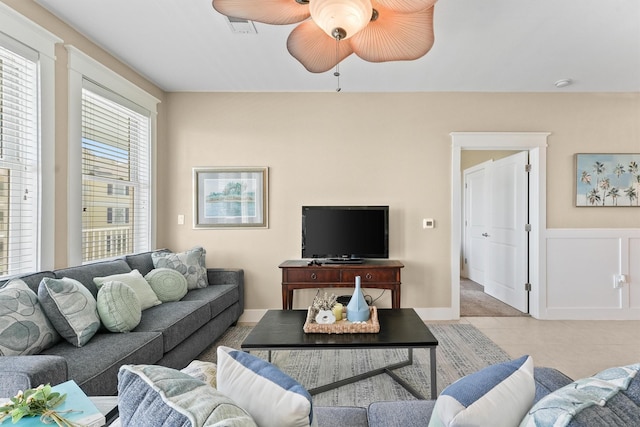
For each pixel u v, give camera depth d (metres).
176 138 3.76
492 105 3.72
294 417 0.72
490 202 4.74
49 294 1.78
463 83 3.50
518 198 4.05
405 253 3.71
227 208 3.74
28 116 2.18
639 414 0.64
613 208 3.71
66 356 1.68
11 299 1.65
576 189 3.70
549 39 2.62
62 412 0.92
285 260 3.72
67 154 2.43
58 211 2.36
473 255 5.73
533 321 3.65
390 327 2.17
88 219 2.72
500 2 2.17
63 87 2.41
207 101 3.75
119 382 0.75
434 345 1.90
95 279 2.26
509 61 3.00
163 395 0.67
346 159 3.74
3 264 2.04
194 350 2.49
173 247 3.76
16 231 2.11
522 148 3.76
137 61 3.03
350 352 2.84
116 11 2.30
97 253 2.82
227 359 0.90
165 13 2.32
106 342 1.87
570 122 3.72
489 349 2.88
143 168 3.42
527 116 3.72
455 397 0.73
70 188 2.46
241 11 1.66
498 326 3.48
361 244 3.59
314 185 3.74
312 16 1.65
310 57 2.07
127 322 2.04
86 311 1.90
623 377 0.73
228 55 2.92
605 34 2.55
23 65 2.15
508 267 4.27
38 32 2.18
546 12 2.27
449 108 3.72
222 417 0.62
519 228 4.03
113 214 3.01
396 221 3.72
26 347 1.60
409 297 3.71
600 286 3.71
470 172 5.80
